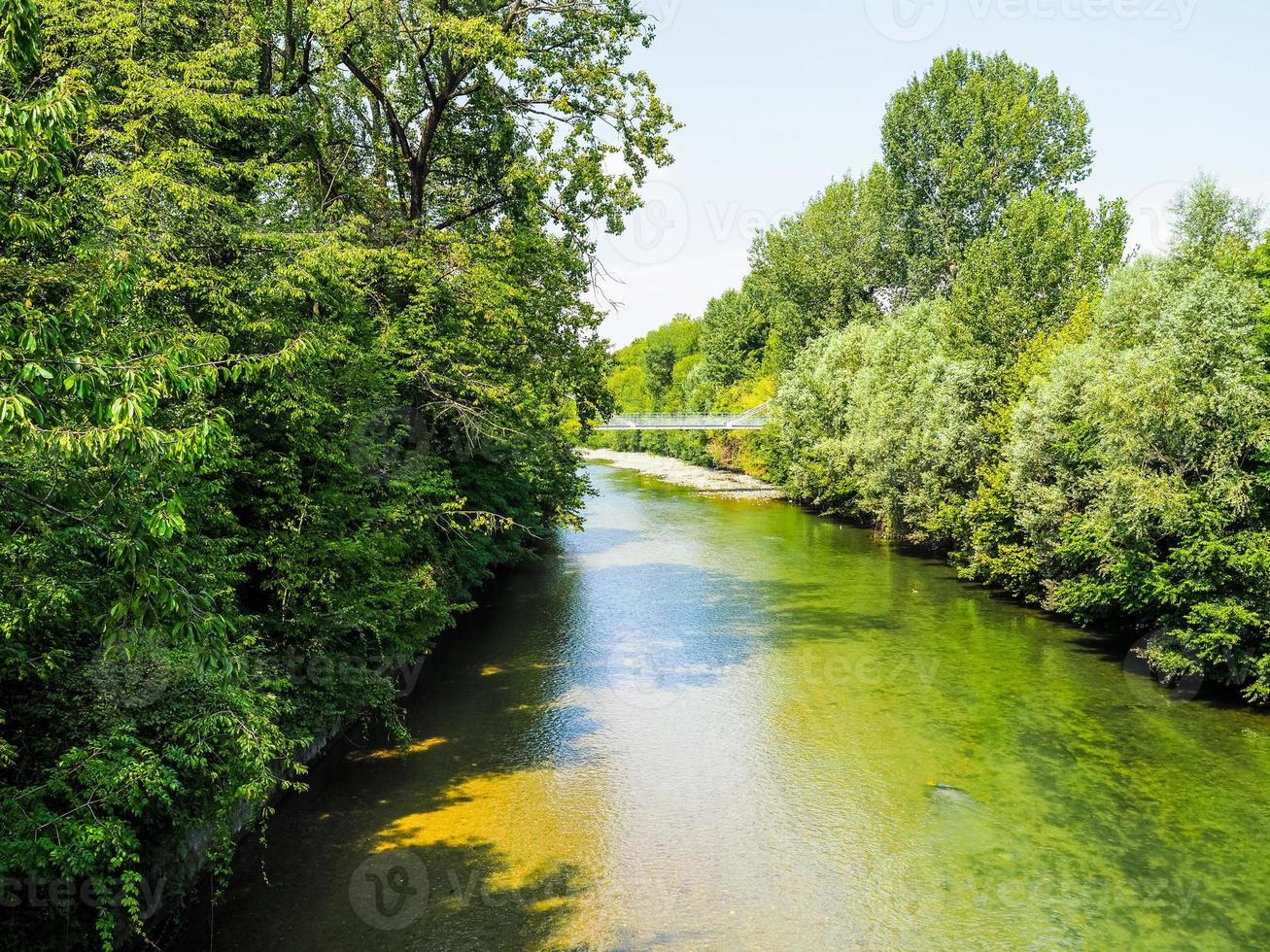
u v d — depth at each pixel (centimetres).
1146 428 1917
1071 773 1515
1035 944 1040
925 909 1111
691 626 2481
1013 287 3706
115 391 609
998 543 2809
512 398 1938
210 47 1527
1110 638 2352
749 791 1441
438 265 1925
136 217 1092
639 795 1419
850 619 2561
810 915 1094
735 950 1020
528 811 1357
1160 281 2295
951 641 2325
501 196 2378
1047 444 2436
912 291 5728
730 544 3922
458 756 1568
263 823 994
